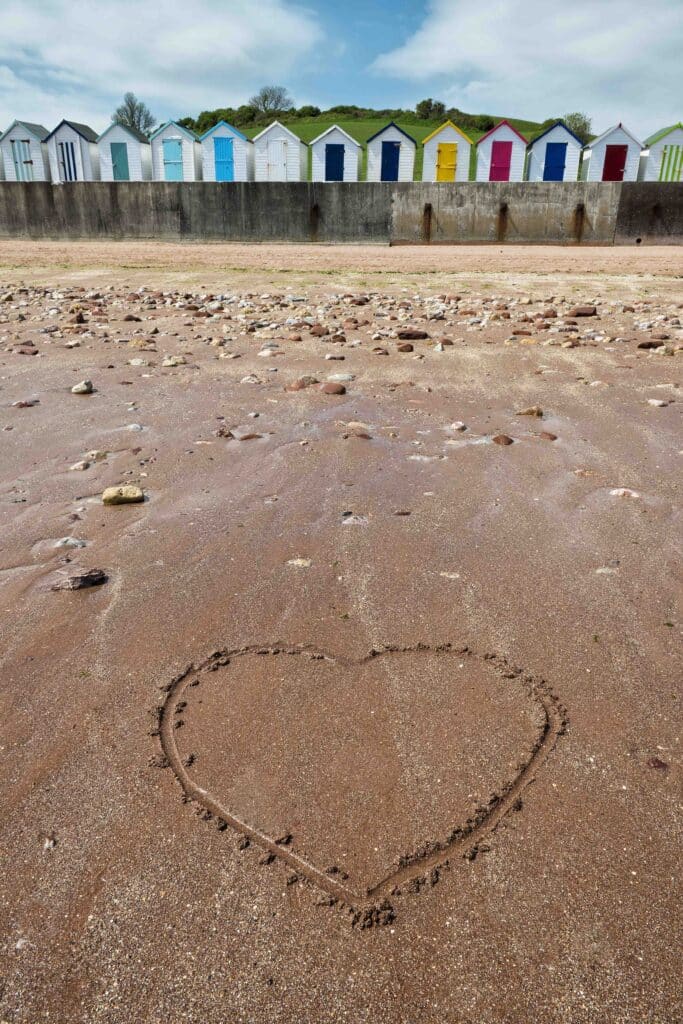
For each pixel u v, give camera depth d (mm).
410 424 5879
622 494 4488
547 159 32438
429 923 1877
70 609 3266
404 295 13195
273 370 7586
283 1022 1647
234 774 2352
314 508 4309
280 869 2027
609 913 1901
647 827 2154
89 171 35062
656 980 1735
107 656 2939
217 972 1759
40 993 1717
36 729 2549
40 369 7691
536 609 3260
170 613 3234
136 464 5027
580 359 8047
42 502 4410
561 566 3637
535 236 25094
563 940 1833
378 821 2176
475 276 16031
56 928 1870
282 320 10453
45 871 2027
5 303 12344
